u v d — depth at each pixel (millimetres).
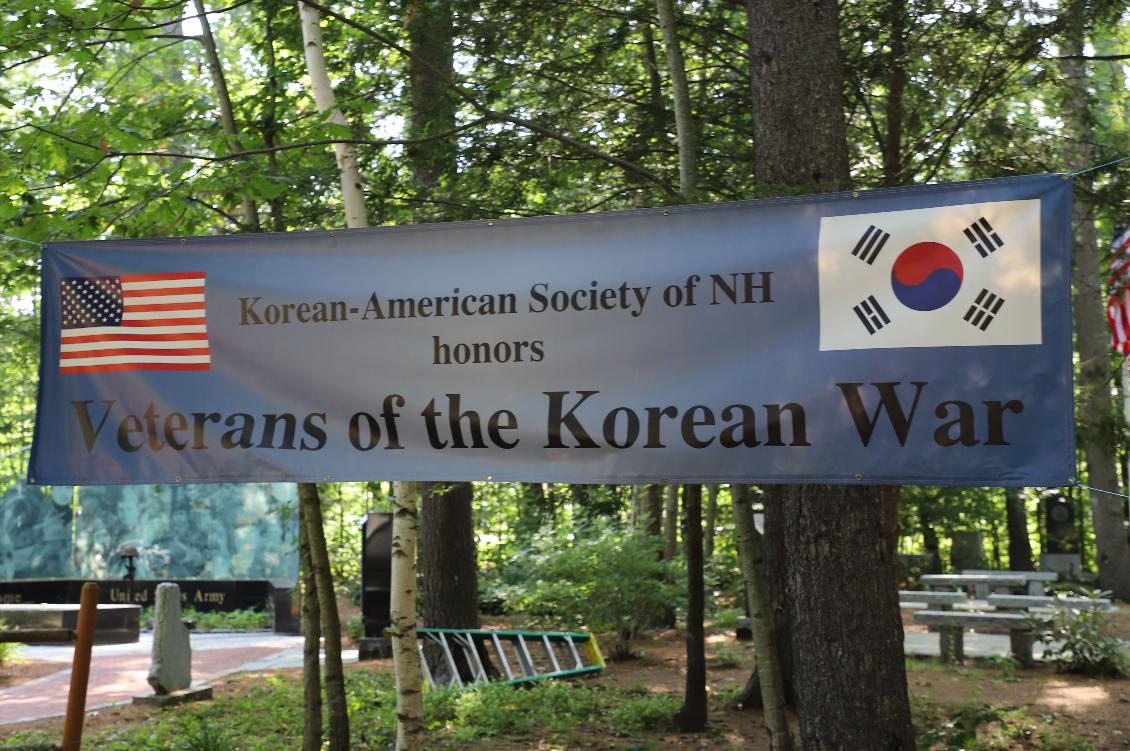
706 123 9828
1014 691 10961
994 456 4824
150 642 18688
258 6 8922
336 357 5645
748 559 6535
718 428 5148
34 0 6848
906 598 13477
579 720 10102
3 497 24672
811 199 5113
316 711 7957
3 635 4613
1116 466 21547
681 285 5242
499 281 5465
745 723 9703
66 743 4590
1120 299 9047
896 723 5695
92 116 7559
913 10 9094
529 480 5355
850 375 5012
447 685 12211
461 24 9625
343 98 9227
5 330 9570
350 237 5684
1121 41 11133
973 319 4879
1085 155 9734
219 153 7949
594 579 14094
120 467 5824
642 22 10156
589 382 5320
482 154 9727
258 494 24281
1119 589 21312
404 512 6770
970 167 9727
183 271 5840
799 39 6145
